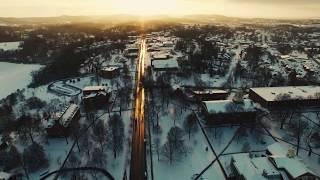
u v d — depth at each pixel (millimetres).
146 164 129750
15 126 166625
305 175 107250
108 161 132375
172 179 121062
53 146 147375
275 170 112312
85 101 188750
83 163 132000
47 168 129500
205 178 120125
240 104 165000
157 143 143750
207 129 159375
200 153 138500
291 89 198750
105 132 152500
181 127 161500
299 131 144750
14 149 136375
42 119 173250
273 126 162000
